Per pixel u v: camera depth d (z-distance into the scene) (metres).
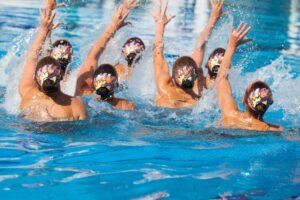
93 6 23.69
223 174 6.43
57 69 7.96
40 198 5.46
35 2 23.39
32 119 8.04
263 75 13.05
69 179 6.02
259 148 7.54
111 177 6.16
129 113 8.96
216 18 11.09
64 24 18.56
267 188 6.01
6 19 18.39
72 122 8.06
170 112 9.30
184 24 20.39
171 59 14.38
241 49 16.91
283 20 23.36
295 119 9.58
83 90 9.38
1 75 11.33
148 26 19.00
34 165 6.45
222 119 8.52
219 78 8.76
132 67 11.35
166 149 7.35
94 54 9.68
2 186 5.73
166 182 6.07
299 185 6.12
